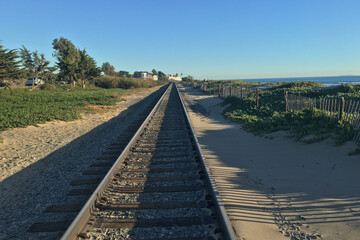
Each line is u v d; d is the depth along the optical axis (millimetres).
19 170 6305
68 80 54844
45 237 3414
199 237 3207
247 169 5996
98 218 3736
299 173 5547
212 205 3984
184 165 6164
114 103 23391
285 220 3705
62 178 5629
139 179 5223
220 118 14953
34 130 11594
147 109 19172
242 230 3451
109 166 6285
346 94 16109
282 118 11109
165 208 4023
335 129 7715
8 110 16297
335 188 4641
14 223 3824
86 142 9180
